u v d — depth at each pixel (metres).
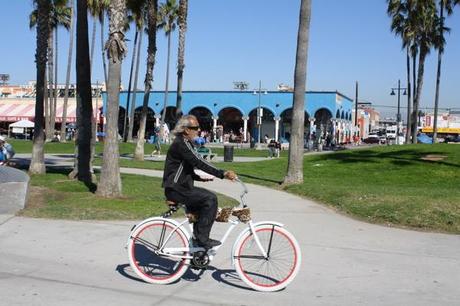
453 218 10.40
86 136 16.02
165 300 5.79
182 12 32.28
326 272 7.04
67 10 51.22
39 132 17.59
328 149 54.50
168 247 6.38
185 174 6.27
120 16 12.23
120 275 6.70
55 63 53.16
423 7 45.38
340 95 64.75
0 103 73.88
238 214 6.34
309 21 16.66
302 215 11.60
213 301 5.81
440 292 6.25
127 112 54.66
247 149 46.91
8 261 7.23
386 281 6.67
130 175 19.38
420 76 46.00
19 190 10.75
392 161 24.14
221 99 64.19
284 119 65.81
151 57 28.62
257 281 6.30
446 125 98.12
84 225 9.70
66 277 6.55
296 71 16.89
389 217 10.78
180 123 6.29
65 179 16.16
